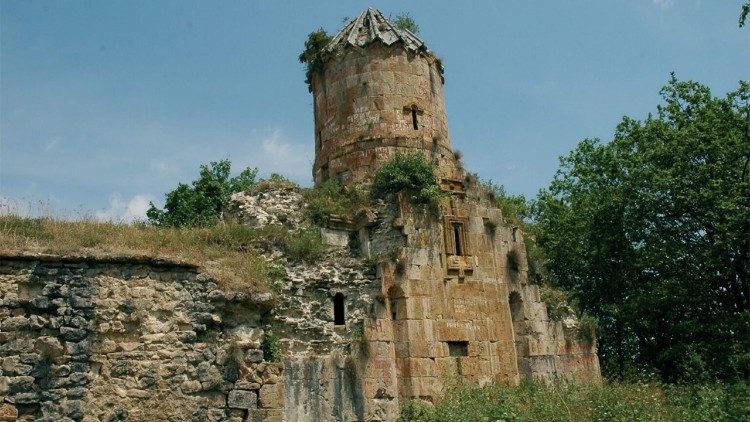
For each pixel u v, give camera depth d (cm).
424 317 1889
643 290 2541
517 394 1838
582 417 1545
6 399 1241
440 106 2477
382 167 2095
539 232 3070
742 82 2434
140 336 1380
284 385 1599
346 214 2022
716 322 2389
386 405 1759
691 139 2406
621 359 2956
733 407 1603
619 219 2659
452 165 2364
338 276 1844
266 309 1521
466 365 1923
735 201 2236
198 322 1427
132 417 1326
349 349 1759
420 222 1998
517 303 2141
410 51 2402
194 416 1364
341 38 2470
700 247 2473
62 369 1295
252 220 1959
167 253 1485
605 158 2917
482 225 2114
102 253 1391
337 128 2367
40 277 1333
